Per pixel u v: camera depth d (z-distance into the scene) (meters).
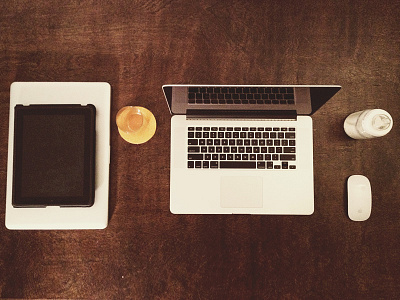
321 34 0.86
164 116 0.86
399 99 0.86
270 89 0.74
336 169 0.85
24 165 0.80
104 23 0.87
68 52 0.87
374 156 0.85
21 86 0.84
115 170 0.85
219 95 0.76
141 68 0.86
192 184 0.83
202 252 0.84
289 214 0.84
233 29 0.87
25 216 0.82
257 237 0.84
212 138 0.84
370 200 0.83
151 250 0.84
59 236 0.84
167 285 0.84
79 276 0.84
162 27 0.87
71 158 0.80
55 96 0.84
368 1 0.86
